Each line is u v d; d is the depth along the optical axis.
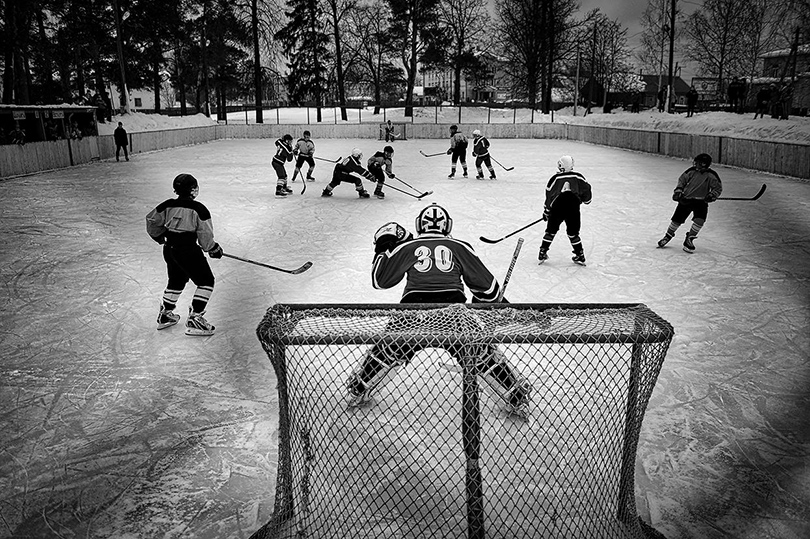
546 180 15.52
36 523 2.73
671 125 25.08
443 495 2.79
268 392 4.03
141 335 5.11
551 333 2.40
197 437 3.45
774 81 32.47
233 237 8.98
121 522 2.73
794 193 12.48
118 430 3.54
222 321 5.46
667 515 2.77
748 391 4.02
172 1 34.34
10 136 16.31
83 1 28.78
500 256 7.77
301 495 2.64
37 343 4.91
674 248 8.24
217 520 2.74
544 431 3.24
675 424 3.59
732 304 5.88
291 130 33.56
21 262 7.46
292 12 42.09
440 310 2.66
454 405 3.34
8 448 3.35
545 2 41.09
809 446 3.34
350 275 6.93
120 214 10.70
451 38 45.41
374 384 3.22
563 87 51.34
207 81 41.06
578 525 2.57
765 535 2.63
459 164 19.91
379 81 51.16
